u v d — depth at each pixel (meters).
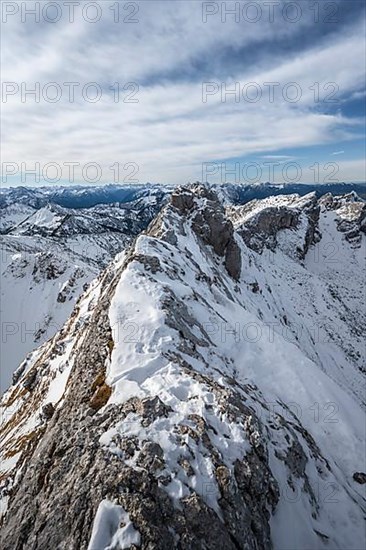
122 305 20.98
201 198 59.06
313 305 72.25
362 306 84.25
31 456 15.17
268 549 10.51
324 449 18.12
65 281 103.25
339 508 13.98
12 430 25.47
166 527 9.13
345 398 22.81
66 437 13.27
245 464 11.58
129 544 8.66
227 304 33.38
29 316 92.81
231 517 9.96
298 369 22.91
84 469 10.88
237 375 20.53
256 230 91.50
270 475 12.27
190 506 9.59
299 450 15.32
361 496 15.84
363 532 13.18
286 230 101.00
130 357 16.53
